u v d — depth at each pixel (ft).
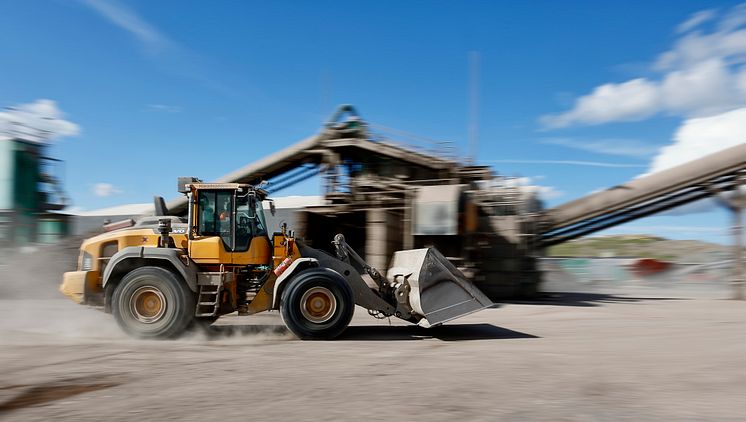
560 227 72.02
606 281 87.71
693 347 27.30
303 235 71.20
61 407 15.46
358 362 22.77
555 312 48.03
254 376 19.70
